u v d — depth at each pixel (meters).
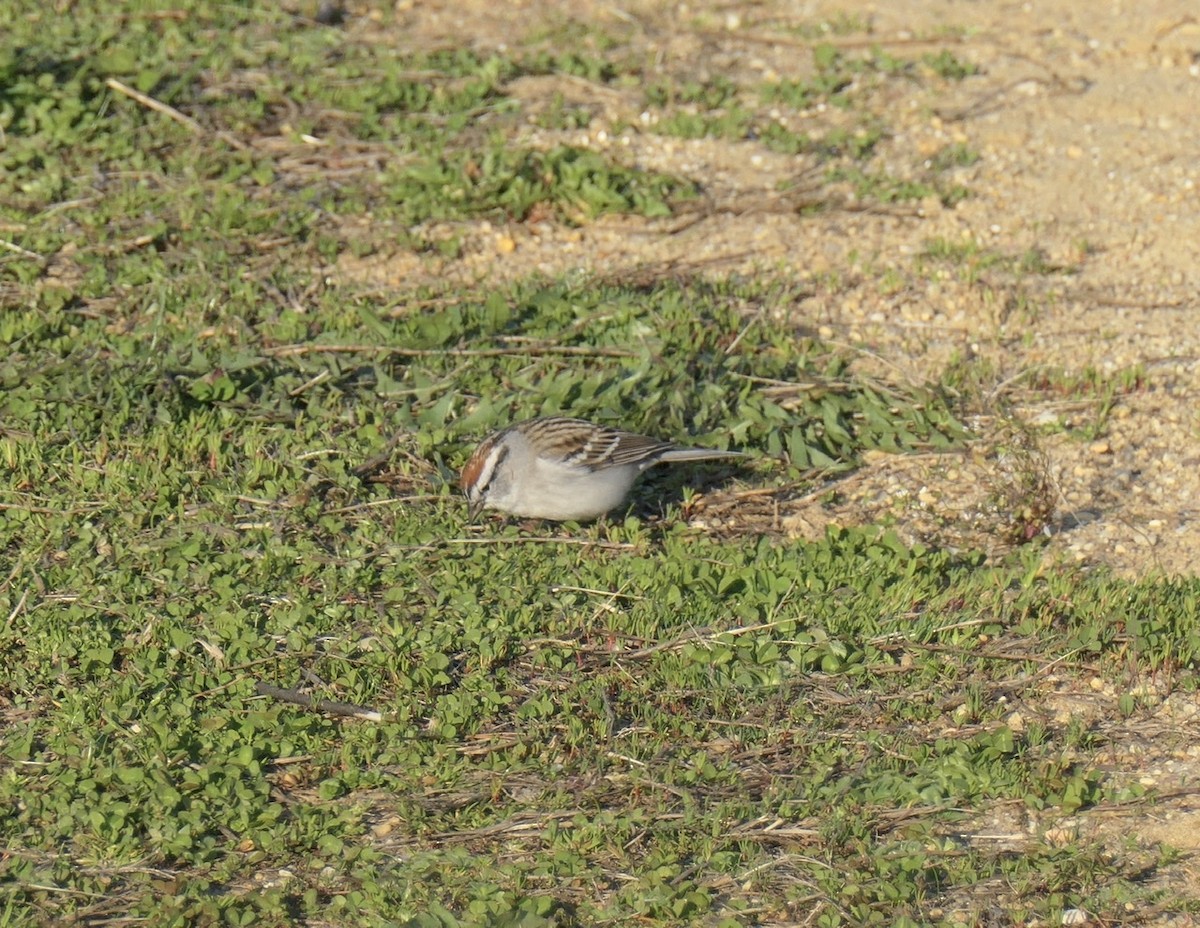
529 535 11.30
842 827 8.62
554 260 15.19
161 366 12.58
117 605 10.17
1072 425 13.03
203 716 9.30
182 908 7.96
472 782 9.02
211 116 17.30
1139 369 13.60
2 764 8.93
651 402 12.51
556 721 9.48
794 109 18.30
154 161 16.25
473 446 12.04
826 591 10.76
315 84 17.95
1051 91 18.77
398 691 9.66
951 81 19.05
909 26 20.55
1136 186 16.83
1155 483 12.35
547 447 10.99
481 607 10.36
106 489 11.36
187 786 8.80
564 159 16.48
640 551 11.20
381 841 8.61
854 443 12.66
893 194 16.44
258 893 8.11
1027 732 9.58
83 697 9.41
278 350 13.18
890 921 8.08
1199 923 8.11
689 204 16.23
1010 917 8.11
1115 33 20.27
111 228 15.05
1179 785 9.18
